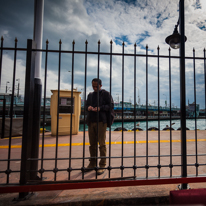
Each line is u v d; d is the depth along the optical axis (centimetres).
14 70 167
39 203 156
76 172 239
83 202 161
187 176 185
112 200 164
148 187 188
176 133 651
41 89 201
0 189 156
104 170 246
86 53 176
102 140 242
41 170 167
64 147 407
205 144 436
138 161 291
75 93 649
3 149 392
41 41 221
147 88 186
